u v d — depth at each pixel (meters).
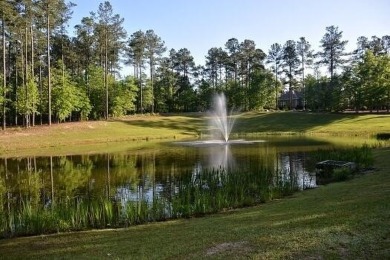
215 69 99.88
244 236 8.95
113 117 70.25
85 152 37.03
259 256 7.48
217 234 9.55
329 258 7.08
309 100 84.56
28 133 45.62
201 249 8.37
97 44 74.38
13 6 48.38
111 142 47.81
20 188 20.62
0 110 54.25
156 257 8.23
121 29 67.38
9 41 59.62
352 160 22.80
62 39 69.38
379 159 23.31
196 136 56.91
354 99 71.06
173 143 45.72
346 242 7.71
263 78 84.44
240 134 58.97
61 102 59.84
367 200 11.25
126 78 75.62
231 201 15.32
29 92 53.50
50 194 18.97
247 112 81.81
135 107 85.88
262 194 16.11
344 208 10.56
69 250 9.84
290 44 94.00
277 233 8.78
